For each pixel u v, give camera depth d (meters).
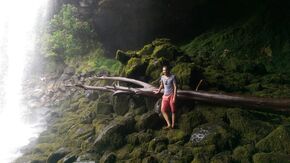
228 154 7.00
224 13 15.95
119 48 17.23
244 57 13.45
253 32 14.00
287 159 6.29
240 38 14.10
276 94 9.43
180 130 8.27
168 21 15.79
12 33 21.30
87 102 13.31
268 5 14.41
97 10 16.06
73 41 19.05
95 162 8.33
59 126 11.73
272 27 13.67
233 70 12.23
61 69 18.31
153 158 7.45
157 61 10.80
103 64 16.92
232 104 7.98
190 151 7.34
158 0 15.03
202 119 8.20
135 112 9.78
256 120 7.68
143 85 10.03
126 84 11.05
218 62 12.84
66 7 19.27
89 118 10.93
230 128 7.68
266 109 7.64
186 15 15.66
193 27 16.22
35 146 10.34
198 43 15.14
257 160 6.51
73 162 8.54
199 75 9.82
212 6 15.92
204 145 7.40
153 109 9.45
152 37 16.41
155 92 9.10
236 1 15.86
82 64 17.80
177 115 8.69
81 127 10.56
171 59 11.49
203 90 9.42
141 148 8.14
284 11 13.88
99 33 16.91
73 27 18.70
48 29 20.67
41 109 14.67
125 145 8.57
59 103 14.90
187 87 9.27
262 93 9.67
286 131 6.83
